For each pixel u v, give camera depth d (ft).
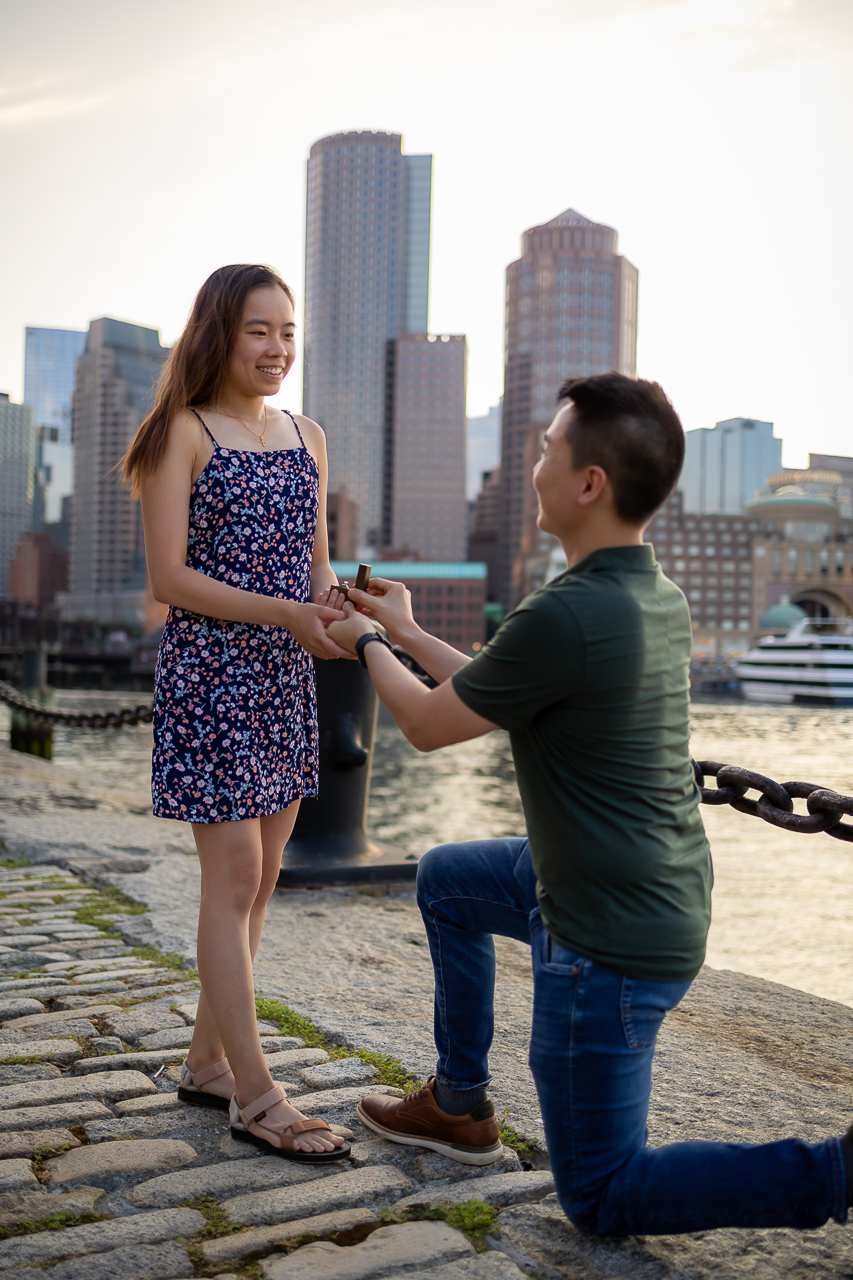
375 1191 6.14
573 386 5.42
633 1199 5.24
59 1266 5.27
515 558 628.28
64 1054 8.25
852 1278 5.43
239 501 6.85
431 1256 5.44
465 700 5.31
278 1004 9.50
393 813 110.32
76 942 11.66
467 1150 6.49
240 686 6.84
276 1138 6.56
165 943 11.53
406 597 6.51
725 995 10.75
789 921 45.16
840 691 257.14
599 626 5.12
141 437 6.85
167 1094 7.47
